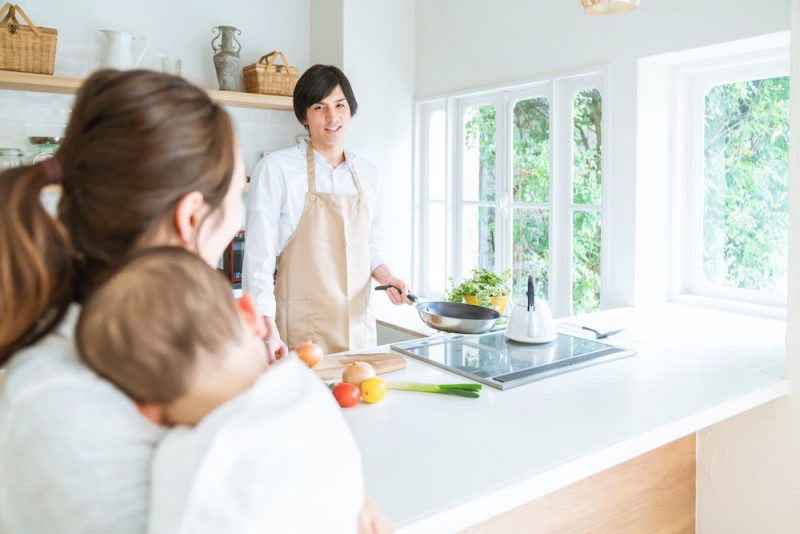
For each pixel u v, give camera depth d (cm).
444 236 371
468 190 358
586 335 210
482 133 346
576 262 300
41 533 54
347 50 346
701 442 177
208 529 52
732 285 261
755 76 244
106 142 62
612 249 274
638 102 259
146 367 54
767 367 174
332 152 238
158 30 335
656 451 164
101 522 53
